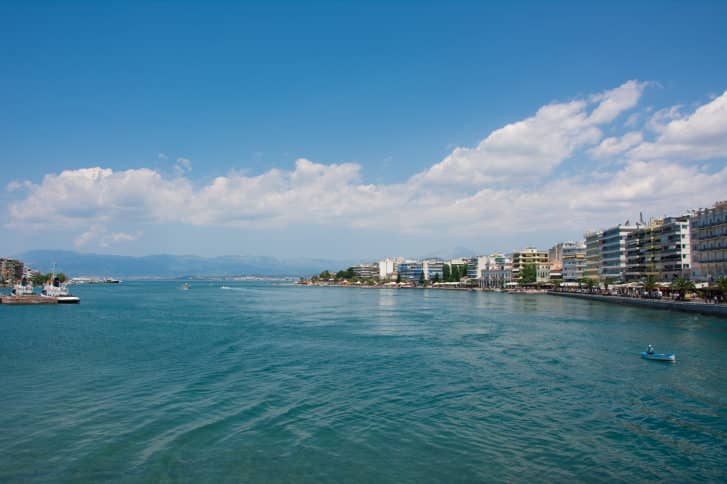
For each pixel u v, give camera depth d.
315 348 63.34
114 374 47.59
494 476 25.52
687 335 75.06
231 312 125.31
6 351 60.78
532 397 39.50
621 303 153.38
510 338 72.44
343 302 175.88
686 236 156.88
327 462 27.05
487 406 37.09
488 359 55.41
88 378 45.88
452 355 57.97
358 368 50.50
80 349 62.38
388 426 32.66
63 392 40.81
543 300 183.75
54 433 31.14
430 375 47.25
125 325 92.25
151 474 25.50
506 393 40.66
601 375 47.19
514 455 28.12
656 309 130.12
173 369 49.97
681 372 48.50
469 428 32.34
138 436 30.62
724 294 117.25
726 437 30.91
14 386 42.81
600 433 31.52
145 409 36.06
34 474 25.48
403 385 43.28
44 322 98.06
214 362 53.72
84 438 30.27
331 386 42.94
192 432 31.31
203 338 73.25
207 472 25.75
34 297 154.38
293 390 41.53
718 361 53.97
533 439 30.50
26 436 30.64
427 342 68.56
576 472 26.05
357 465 26.70
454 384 43.69
